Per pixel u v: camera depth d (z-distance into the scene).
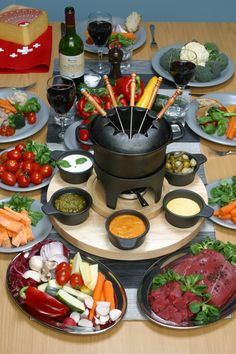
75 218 1.56
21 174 1.72
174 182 1.71
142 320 1.37
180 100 2.06
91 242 1.53
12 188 1.71
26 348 1.31
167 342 1.33
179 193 1.62
